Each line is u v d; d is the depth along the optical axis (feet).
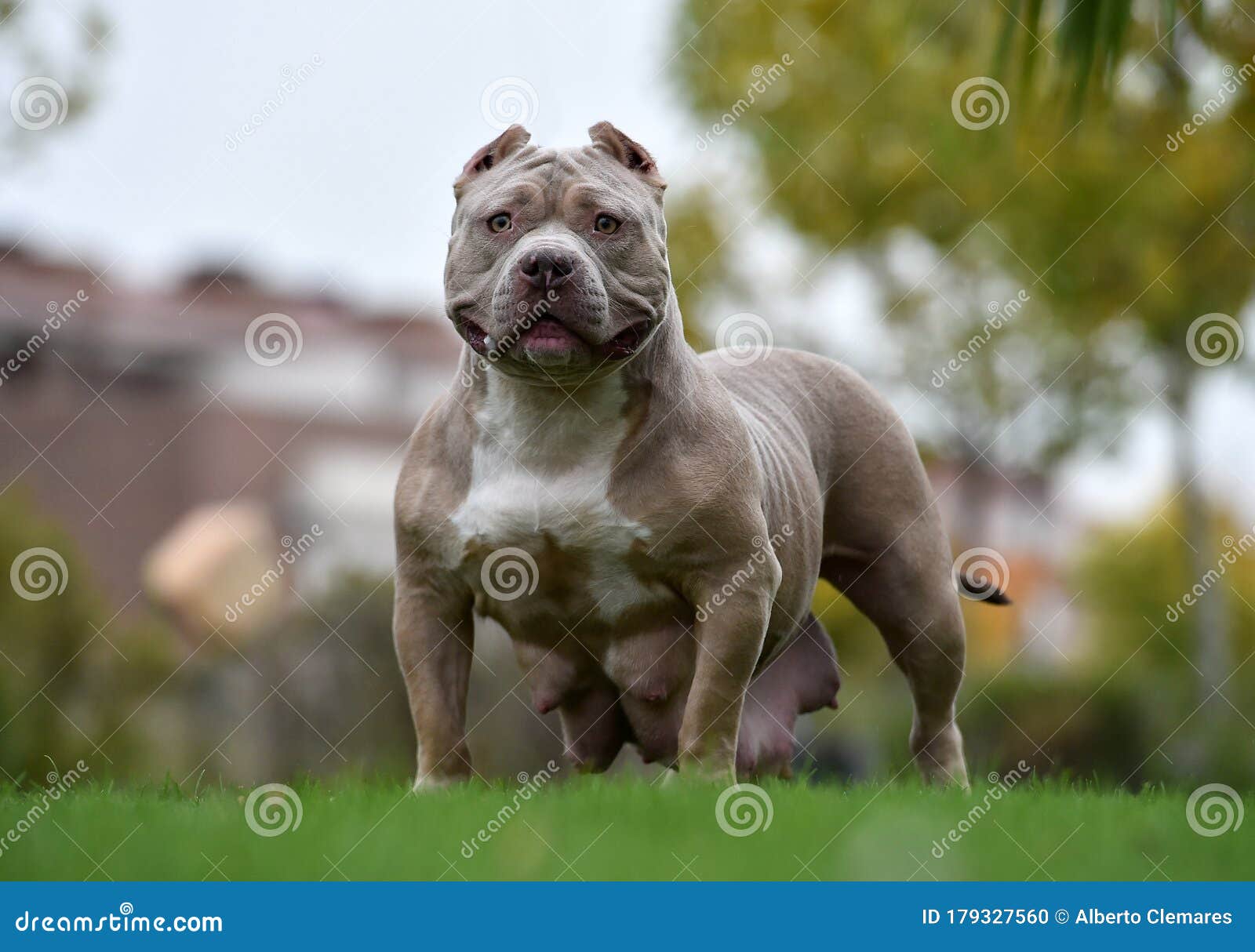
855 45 54.03
